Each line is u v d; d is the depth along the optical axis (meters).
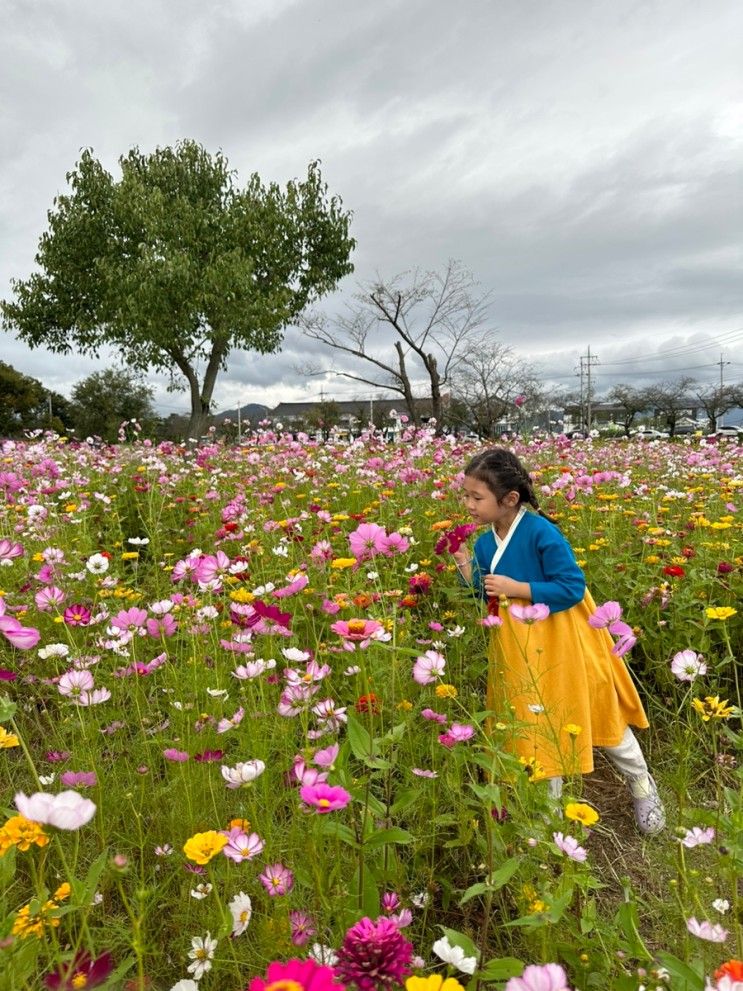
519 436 10.71
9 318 20.06
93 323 19.47
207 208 19.81
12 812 1.40
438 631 2.65
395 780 2.03
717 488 5.36
